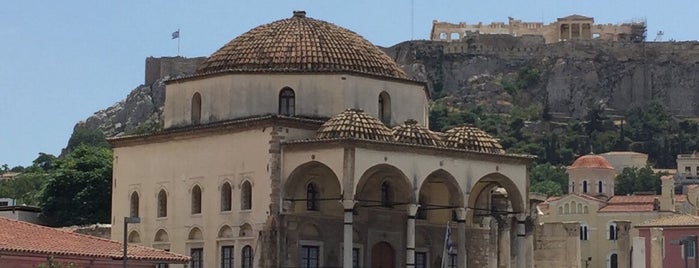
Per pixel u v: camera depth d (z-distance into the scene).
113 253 90.88
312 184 99.06
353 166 93.56
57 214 137.88
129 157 108.06
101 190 138.25
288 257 96.88
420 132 99.19
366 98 102.69
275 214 96.38
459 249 101.31
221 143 100.94
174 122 105.94
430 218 106.31
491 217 110.50
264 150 97.50
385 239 102.81
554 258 132.62
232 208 99.56
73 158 144.25
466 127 105.12
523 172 105.25
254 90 101.56
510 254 112.06
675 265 155.38
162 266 98.81
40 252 86.50
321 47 103.56
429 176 98.81
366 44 107.19
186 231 102.69
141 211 106.44
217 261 100.25
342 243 100.06
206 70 104.81
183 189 103.38
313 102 101.44
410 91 106.00
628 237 161.25
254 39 105.25
